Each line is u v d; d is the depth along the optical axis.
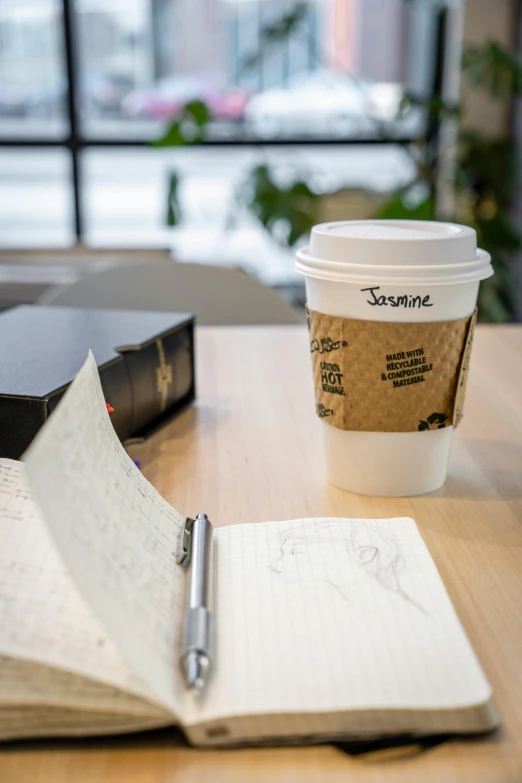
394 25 3.71
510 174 3.17
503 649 0.48
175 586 0.50
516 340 1.19
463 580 0.56
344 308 0.62
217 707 0.41
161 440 0.82
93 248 2.36
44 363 0.72
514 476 0.74
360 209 3.61
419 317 0.61
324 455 0.73
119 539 0.47
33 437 0.63
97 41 3.64
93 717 0.41
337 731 0.41
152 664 0.41
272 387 0.99
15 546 0.49
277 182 3.13
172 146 2.98
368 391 0.64
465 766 0.40
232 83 3.78
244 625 0.47
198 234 4.19
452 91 3.53
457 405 0.67
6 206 3.75
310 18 3.66
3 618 0.42
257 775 0.39
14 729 0.41
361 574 0.53
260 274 3.75
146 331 0.84
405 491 0.69
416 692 0.41
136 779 0.39
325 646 0.45
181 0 3.67
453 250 0.61
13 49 3.53
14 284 1.83
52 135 3.67
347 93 3.76
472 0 3.27
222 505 0.67
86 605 0.42
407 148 3.45
